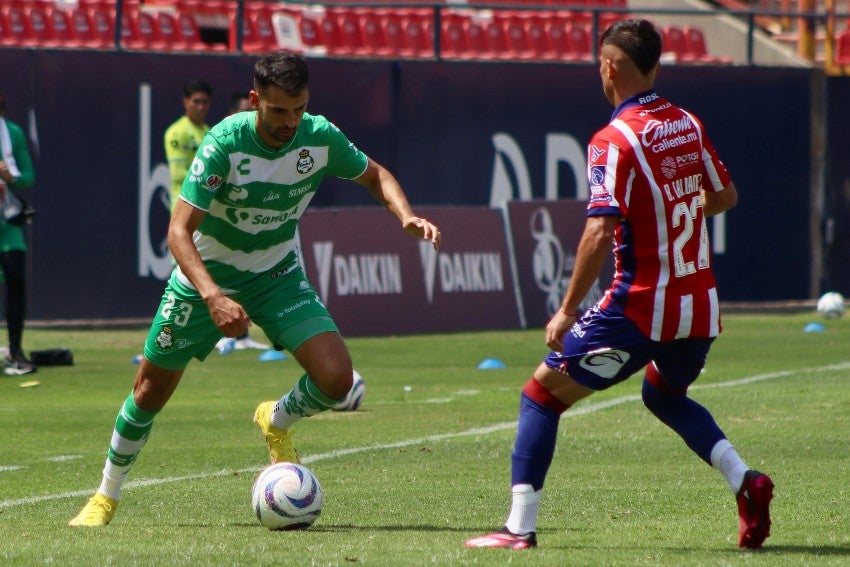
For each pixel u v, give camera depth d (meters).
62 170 60.16
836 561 18.17
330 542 19.81
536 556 18.42
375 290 59.72
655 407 20.42
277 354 51.16
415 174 67.50
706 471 27.55
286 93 19.95
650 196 18.58
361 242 59.62
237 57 63.16
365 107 66.44
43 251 59.91
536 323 63.53
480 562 17.88
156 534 20.62
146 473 27.83
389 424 34.97
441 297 61.44
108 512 22.14
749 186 72.62
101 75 60.62
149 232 61.69
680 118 19.14
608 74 19.19
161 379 22.00
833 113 74.12
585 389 19.20
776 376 44.47
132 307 61.50
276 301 22.36
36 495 25.27
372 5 67.31
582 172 70.50
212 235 21.72
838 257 74.69
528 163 69.50
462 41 81.38
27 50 59.56
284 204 21.61
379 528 21.45
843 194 74.62
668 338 18.88
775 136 73.00
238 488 25.98
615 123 18.70
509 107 69.00
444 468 28.25
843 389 40.78
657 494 24.75
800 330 61.72
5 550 18.91
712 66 71.69
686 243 18.91
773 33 98.31
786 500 23.86
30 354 47.97
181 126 50.34
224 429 34.25
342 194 66.06
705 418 20.03
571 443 31.39
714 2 96.62
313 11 78.81
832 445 30.81
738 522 21.81
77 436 33.12
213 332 21.94
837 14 75.25
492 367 48.34
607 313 18.94
